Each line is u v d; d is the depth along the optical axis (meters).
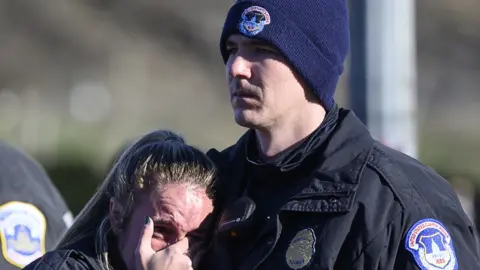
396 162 10.02
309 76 10.12
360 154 10.00
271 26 10.00
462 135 65.06
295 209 9.79
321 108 10.36
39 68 78.56
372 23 17.03
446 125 68.69
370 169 9.86
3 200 12.45
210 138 64.88
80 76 77.94
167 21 80.19
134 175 10.30
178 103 74.31
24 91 76.81
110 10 81.50
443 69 75.00
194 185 10.30
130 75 77.31
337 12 10.34
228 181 10.71
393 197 9.66
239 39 10.19
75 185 40.81
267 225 9.99
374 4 17.00
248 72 10.09
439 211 9.77
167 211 10.16
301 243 9.68
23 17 80.00
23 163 12.95
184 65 78.19
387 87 17.08
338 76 10.43
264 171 10.30
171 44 79.75
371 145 10.12
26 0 80.19
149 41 79.69
